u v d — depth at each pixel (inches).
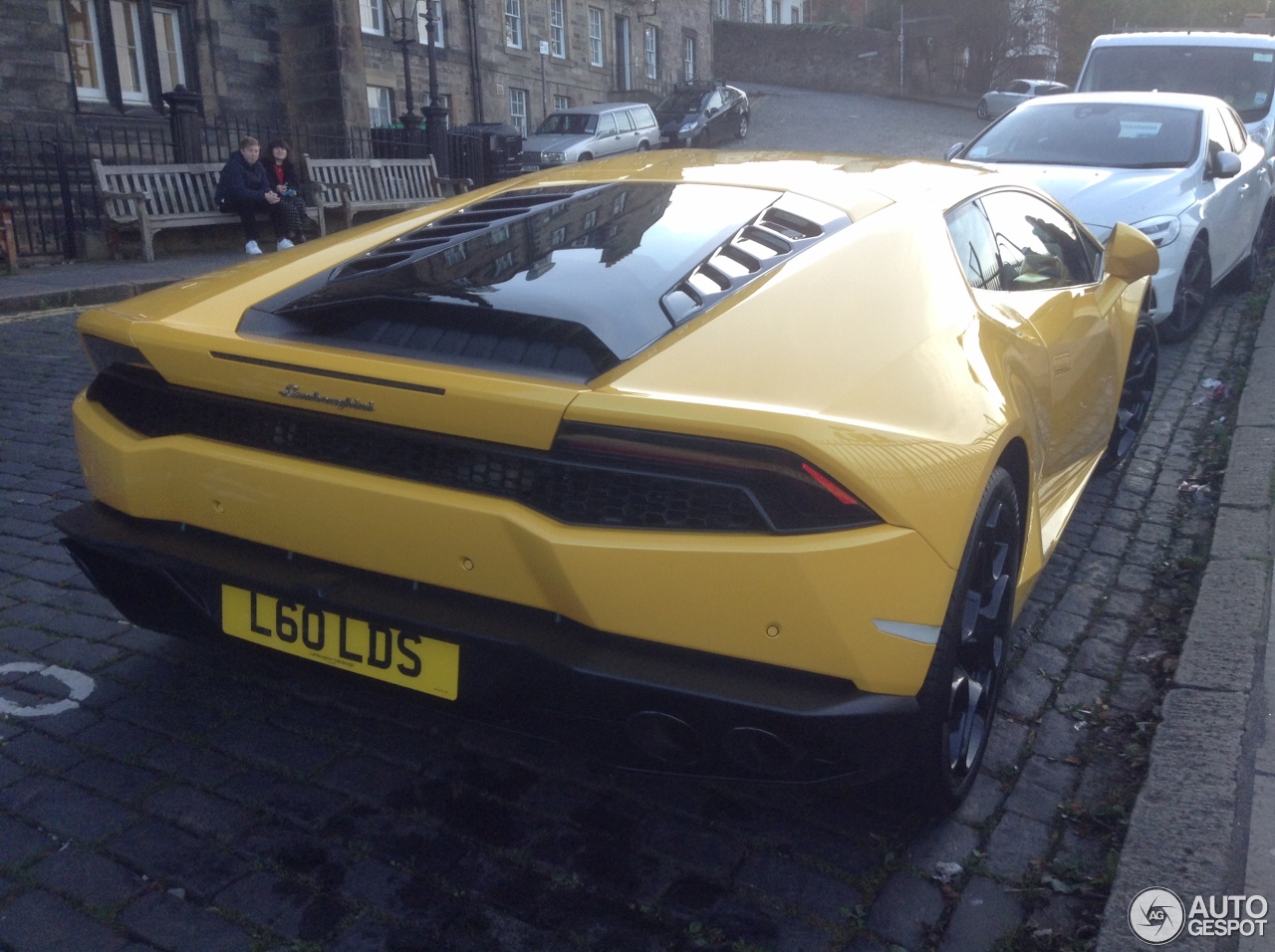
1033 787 108.7
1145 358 201.0
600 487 83.0
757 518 80.0
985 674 107.0
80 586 146.3
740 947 85.9
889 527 81.2
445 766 108.9
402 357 90.9
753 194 118.2
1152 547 172.1
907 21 1744.6
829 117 1376.7
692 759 88.2
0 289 365.1
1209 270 303.7
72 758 107.6
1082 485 156.8
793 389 84.9
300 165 588.1
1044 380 123.3
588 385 83.7
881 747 84.8
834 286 98.0
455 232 117.8
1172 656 134.2
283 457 92.8
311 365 88.9
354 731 114.5
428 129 694.5
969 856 97.7
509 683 88.0
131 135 634.2
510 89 1137.4
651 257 103.2
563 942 85.9
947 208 122.1
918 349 94.8
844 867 95.8
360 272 108.3
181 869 92.6
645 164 136.0
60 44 596.1
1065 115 324.2
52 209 460.8
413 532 87.4
